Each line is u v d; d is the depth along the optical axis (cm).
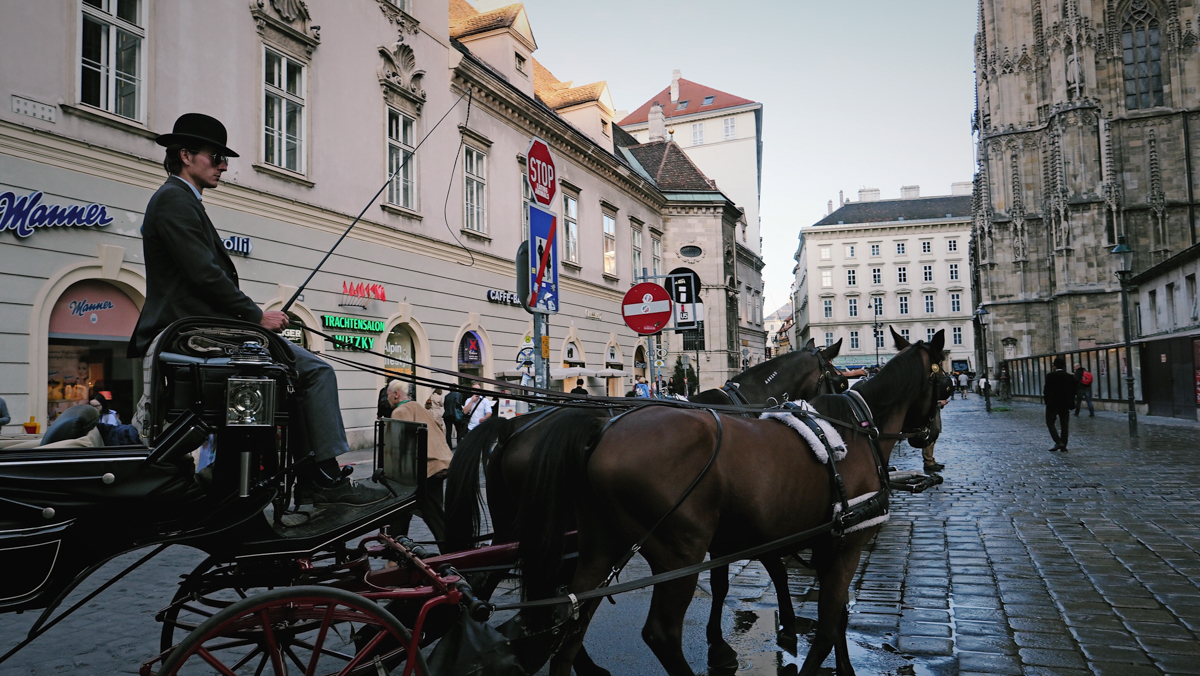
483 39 2491
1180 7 4828
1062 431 1672
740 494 355
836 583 411
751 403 609
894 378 512
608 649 488
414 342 1931
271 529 317
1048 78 5119
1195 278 2673
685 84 7406
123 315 1240
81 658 465
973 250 6594
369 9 1784
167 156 363
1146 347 2744
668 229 4178
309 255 1589
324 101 1647
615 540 347
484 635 309
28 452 293
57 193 1126
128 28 1240
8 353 1057
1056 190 4897
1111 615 525
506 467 371
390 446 420
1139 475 1245
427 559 364
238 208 1425
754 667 452
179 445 294
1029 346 5166
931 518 923
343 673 293
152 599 611
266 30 1498
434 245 1992
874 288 9294
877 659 453
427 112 1989
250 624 281
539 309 713
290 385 342
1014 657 450
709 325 4191
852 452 432
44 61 1113
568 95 3288
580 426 343
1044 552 723
